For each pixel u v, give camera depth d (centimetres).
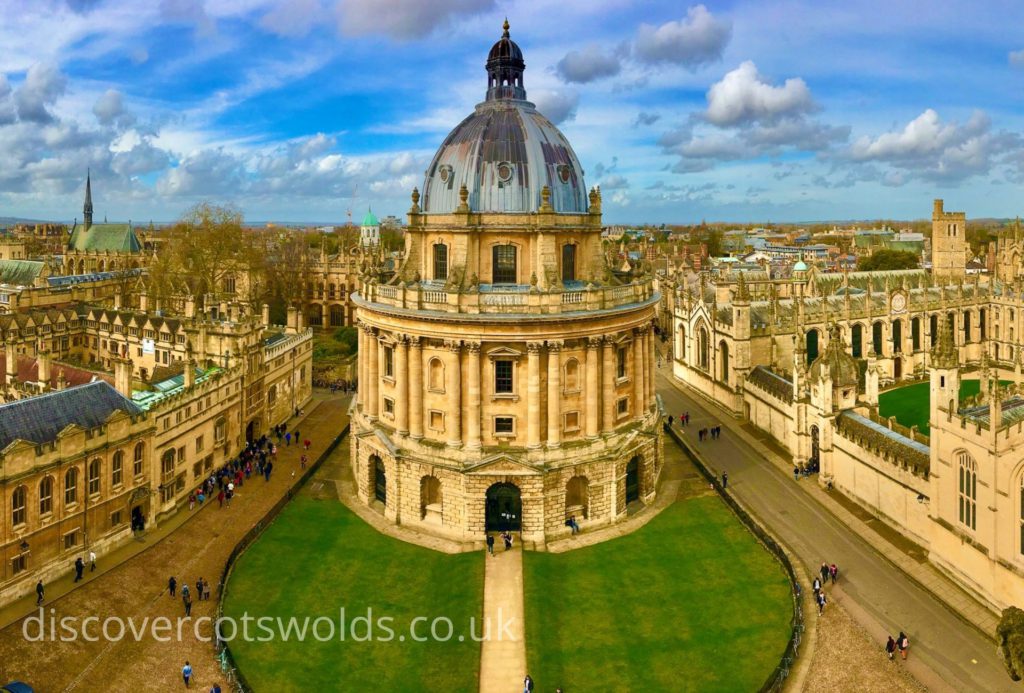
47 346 12988
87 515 6900
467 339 7438
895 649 5625
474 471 7400
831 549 7269
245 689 5191
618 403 8200
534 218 7806
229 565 6925
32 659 5438
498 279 8019
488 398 7594
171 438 8081
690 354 13762
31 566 6362
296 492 8750
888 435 7900
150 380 9938
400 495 7894
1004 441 5828
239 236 17575
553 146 8238
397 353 7869
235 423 9775
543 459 7538
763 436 10862
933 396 6688
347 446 10556
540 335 7431
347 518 8088
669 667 5553
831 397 8712
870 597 6400
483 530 7512
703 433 10725
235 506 8369
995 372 6800
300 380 12400
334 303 19625
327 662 5641
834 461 8744
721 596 6475
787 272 19688
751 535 7581
